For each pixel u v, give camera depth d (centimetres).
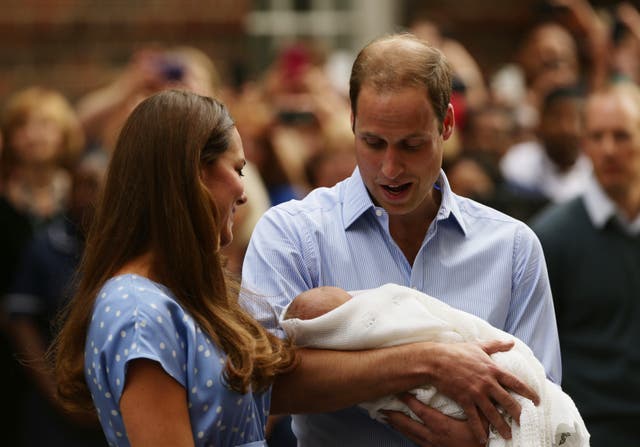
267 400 1096
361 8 3662
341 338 1106
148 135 1045
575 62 3002
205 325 1030
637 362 1700
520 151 2489
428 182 1109
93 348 1013
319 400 1109
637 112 1758
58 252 1952
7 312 1972
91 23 3500
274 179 2244
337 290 1131
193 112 1048
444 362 1085
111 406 1009
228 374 1021
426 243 1172
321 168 2089
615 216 1741
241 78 3072
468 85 2777
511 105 2962
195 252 1038
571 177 2416
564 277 1742
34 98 2250
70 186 1961
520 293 1185
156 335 998
